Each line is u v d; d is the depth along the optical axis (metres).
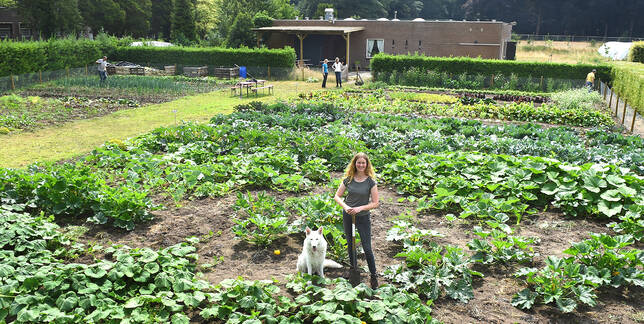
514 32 95.00
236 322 5.17
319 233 6.05
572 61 55.66
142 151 12.65
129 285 6.04
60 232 7.59
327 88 29.72
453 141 14.02
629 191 8.50
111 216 8.41
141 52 38.25
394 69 33.78
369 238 6.30
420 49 40.94
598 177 8.95
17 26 44.97
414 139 14.27
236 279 6.05
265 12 45.47
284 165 11.63
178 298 5.63
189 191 10.23
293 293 6.02
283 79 35.16
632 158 11.92
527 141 13.37
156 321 5.34
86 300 5.46
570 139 14.26
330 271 6.72
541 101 25.86
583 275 6.05
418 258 6.69
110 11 51.97
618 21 89.69
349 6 71.69
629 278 6.14
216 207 9.34
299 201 8.98
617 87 26.59
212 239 7.88
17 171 9.62
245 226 7.99
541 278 6.00
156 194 10.11
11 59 28.14
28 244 6.88
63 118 18.83
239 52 35.97
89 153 13.73
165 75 35.38
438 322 5.33
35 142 15.00
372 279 6.26
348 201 6.32
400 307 5.39
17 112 19.44
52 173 9.40
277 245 7.67
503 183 9.50
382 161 12.10
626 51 55.03
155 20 63.22
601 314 5.67
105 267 6.03
